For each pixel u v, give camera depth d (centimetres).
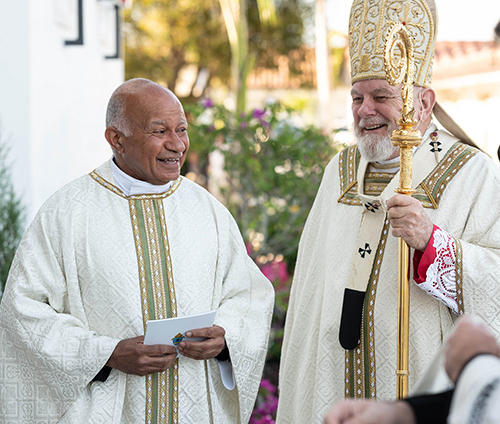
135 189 263
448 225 261
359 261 270
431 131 279
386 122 264
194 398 256
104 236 256
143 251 257
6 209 436
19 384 250
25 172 459
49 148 497
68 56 549
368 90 265
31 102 459
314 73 1606
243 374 264
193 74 1706
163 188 269
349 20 285
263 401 455
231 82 1575
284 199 561
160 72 1625
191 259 262
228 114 561
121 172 265
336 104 1609
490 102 875
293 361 295
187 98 1631
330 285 277
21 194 457
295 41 1545
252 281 286
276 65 1605
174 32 1566
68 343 241
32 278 249
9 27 455
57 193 265
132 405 247
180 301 256
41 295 250
